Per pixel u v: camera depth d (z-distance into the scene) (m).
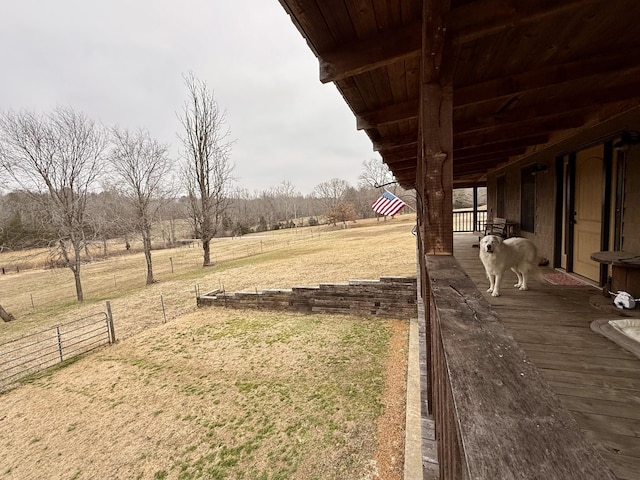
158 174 15.79
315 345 6.06
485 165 7.25
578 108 2.83
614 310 2.62
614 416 1.50
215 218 18.84
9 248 13.45
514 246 3.52
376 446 3.37
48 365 6.42
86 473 3.51
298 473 3.16
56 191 13.11
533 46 1.93
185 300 10.29
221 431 3.91
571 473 0.41
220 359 5.94
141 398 4.89
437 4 1.22
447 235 1.55
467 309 0.93
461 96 2.43
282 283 10.46
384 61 1.66
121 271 18.69
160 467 3.47
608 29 1.77
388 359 5.21
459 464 0.67
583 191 3.69
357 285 7.46
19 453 3.96
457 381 0.63
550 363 1.98
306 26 1.53
